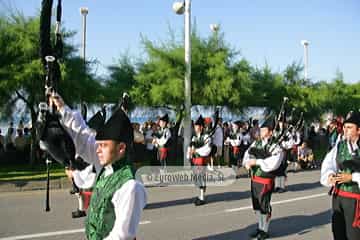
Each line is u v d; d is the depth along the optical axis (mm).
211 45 18578
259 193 6844
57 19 3262
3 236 6781
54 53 3258
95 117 5496
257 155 6879
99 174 2967
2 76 13562
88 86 15320
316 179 14008
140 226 7543
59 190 11062
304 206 9578
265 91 22250
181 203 9641
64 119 3230
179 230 7301
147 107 18484
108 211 2713
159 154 13828
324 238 6977
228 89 17344
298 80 24344
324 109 26688
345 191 4660
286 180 13695
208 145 9602
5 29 14406
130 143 2936
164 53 17703
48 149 3133
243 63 18656
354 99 29766
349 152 4734
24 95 14633
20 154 15961
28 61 14133
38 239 6641
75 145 3266
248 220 8070
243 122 17375
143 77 17375
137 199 2697
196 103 17922
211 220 8047
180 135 18188
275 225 7820
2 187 10742
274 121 6953
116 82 18375
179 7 14648
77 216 7977
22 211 8516
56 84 3254
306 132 21703
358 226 4574
